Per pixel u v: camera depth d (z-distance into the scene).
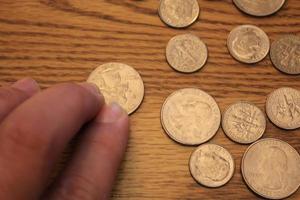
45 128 0.17
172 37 0.23
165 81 0.22
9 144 0.16
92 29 0.23
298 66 0.23
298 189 0.21
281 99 0.22
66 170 0.19
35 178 0.16
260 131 0.22
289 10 0.24
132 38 0.23
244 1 0.23
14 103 0.18
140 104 0.22
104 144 0.20
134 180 0.21
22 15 0.23
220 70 0.23
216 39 0.23
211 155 0.21
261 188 0.21
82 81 0.22
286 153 0.21
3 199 0.15
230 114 0.22
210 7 0.23
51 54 0.23
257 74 0.23
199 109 0.22
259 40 0.23
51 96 0.17
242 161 0.21
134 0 0.23
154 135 0.22
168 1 0.23
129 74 0.22
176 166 0.21
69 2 0.23
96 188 0.19
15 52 0.23
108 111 0.20
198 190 0.21
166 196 0.21
